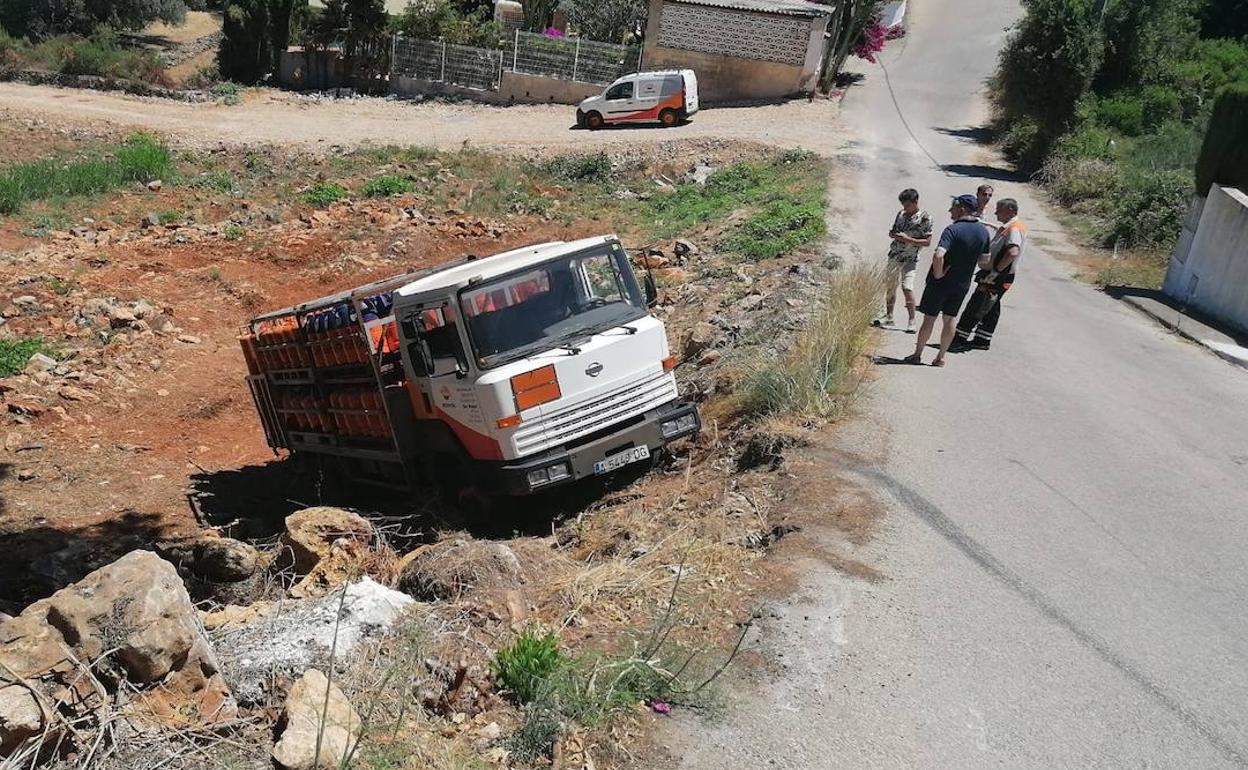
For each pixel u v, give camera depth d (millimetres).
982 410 10266
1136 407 10555
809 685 5879
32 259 19969
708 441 10391
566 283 9805
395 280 10750
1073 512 8086
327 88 41000
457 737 5340
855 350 11555
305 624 6008
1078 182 23766
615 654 6078
